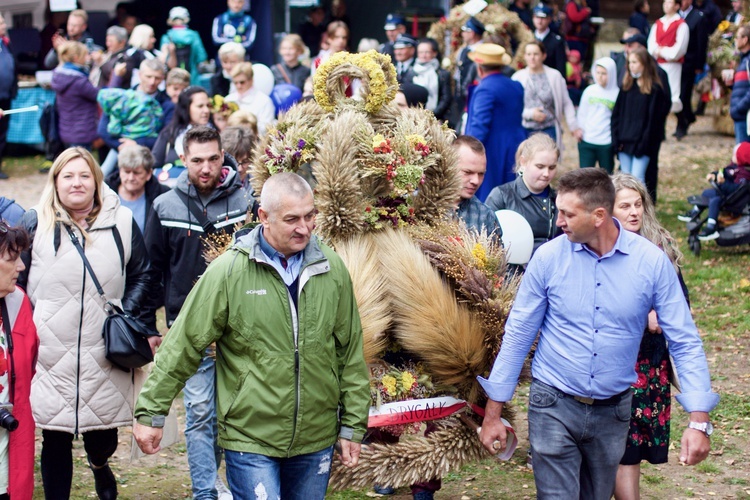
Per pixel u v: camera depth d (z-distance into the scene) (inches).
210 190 202.4
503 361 155.0
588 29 635.5
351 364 150.9
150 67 393.7
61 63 508.4
